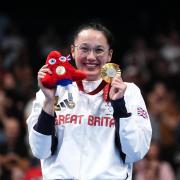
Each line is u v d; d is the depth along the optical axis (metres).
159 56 25.11
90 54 8.22
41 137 7.96
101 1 30.12
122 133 7.95
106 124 8.13
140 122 8.21
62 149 8.10
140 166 15.40
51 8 30.16
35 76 24.41
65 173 8.03
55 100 8.23
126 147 7.99
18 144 16.73
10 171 15.47
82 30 8.30
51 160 8.20
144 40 27.66
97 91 8.26
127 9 29.89
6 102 18.98
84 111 8.18
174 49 25.42
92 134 8.12
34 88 20.66
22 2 30.00
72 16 29.83
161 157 16.44
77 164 8.04
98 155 8.07
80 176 8.00
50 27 28.50
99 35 8.23
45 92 7.95
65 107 8.22
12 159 15.61
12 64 22.83
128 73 21.16
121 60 26.22
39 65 25.25
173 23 28.41
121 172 8.10
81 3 30.23
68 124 8.14
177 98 22.12
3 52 24.31
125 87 7.91
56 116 8.19
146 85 21.34
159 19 29.14
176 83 22.86
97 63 8.28
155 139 17.38
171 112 20.02
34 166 15.91
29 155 16.64
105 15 29.95
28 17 29.42
